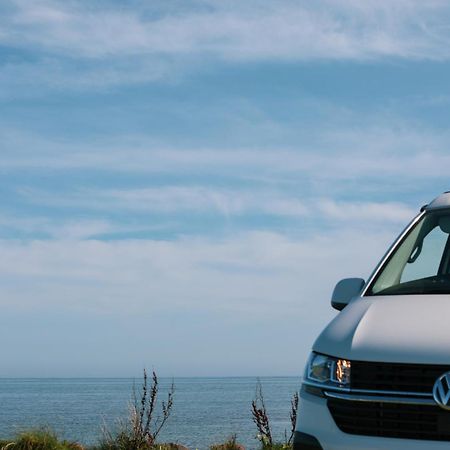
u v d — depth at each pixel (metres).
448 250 6.34
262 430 10.96
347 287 6.17
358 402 4.90
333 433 4.95
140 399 11.73
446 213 6.55
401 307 5.39
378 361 4.90
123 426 11.81
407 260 6.24
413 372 4.79
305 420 5.16
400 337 4.98
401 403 4.77
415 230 6.51
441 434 4.64
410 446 4.67
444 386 4.67
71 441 12.44
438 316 5.12
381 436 4.79
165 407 11.66
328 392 5.07
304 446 5.08
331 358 5.16
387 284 6.02
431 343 4.85
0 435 12.44
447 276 5.98
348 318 5.48
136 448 11.46
